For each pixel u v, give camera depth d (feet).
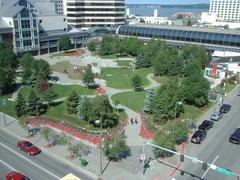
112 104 276.82
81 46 592.60
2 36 449.89
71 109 253.85
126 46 490.49
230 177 172.14
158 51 414.41
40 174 173.06
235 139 209.87
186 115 253.65
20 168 179.11
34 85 322.34
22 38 472.03
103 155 192.54
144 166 180.86
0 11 474.49
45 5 569.64
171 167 180.45
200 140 208.44
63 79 359.05
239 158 192.44
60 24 561.02
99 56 503.20
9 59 333.01
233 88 337.52
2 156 192.24
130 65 431.43
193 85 268.62
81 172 175.22
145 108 257.14
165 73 369.50
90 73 325.42
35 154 194.08
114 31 594.65
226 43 463.83
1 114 261.85
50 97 267.39
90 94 305.73
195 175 173.06
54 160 188.03
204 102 269.23
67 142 204.44
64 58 487.20
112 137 195.72
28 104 253.85
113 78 363.97
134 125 235.61
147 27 550.77
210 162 186.70
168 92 241.76
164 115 237.86
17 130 230.89
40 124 239.09
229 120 251.19
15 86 329.52
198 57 393.70
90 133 220.84
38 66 334.65
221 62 385.91
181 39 506.89
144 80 356.59
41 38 510.17
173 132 197.26
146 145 204.44
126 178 169.27
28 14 469.98
